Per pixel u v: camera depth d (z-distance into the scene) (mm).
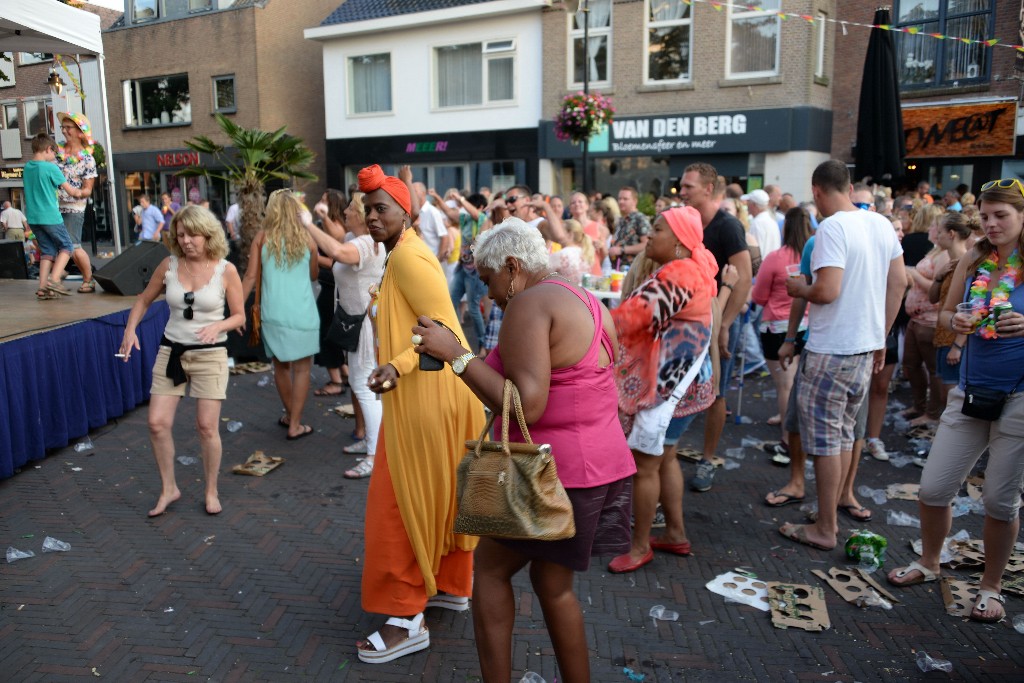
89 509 4309
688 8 16000
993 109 13812
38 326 5168
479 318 7812
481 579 2416
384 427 2916
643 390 3412
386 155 20234
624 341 3393
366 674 2820
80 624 3115
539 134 17953
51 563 3639
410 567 2904
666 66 16578
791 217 5230
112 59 23219
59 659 2869
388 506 2887
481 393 2205
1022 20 12031
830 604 3342
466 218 8625
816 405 3750
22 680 2732
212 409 4172
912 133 14742
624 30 16672
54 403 5207
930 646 3014
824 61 15695
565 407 2254
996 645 3010
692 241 3350
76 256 7332
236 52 21266
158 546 3852
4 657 2867
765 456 5352
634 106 16875
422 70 19297
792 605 3281
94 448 5383
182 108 22719
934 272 5484
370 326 4656
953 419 3244
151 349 6613
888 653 2971
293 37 22016
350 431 5891
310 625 3150
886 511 4348
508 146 18516
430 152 19547
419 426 2854
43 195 6738
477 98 18875
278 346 5410
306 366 5594
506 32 18047
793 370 5258
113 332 5980
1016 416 2939
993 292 2953
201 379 4137
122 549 3809
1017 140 13688
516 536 2090
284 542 3926
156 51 22531
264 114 21359
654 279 3322
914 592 3439
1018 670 2848
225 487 4680
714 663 2904
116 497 4492
